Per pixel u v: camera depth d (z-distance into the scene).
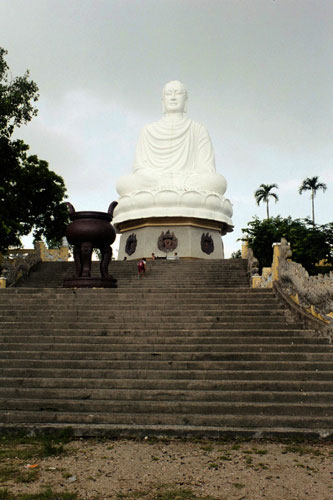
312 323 13.16
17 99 25.50
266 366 11.27
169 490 6.43
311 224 42.12
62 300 15.80
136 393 10.17
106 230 19.84
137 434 8.87
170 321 14.20
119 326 13.80
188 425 9.16
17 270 25.05
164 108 43.94
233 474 7.03
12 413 9.42
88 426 8.95
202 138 42.31
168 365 11.38
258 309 15.08
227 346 12.14
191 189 37.44
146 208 37.78
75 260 20.12
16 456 7.77
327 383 10.36
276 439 8.73
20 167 31.55
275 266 17.67
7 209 30.38
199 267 26.20
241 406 9.60
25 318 14.41
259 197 65.38
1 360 11.62
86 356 11.91
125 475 6.98
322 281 13.26
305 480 6.81
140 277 24.36
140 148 42.28
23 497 6.14
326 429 8.92
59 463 7.46
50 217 37.50
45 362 11.53
